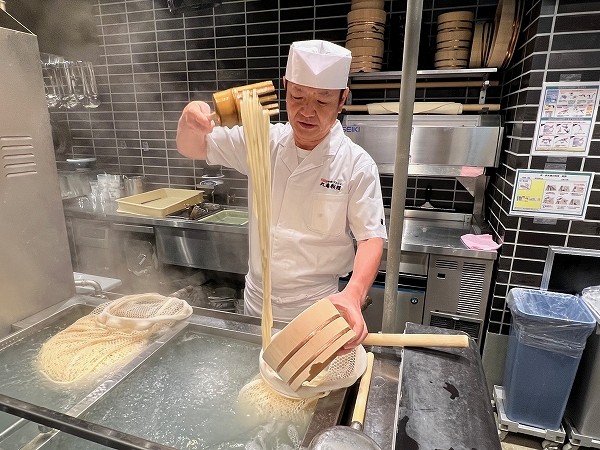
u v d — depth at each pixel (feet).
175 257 9.34
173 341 3.19
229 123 2.63
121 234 9.75
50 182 3.74
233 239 8.69
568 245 6.67
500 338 7.34
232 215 10.15
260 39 9.53
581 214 6.49
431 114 7.90
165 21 10.16
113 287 4.83
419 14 2.25
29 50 3.46
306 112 3.51
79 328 3.20
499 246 7.07
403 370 2.44
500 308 7.23
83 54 9.18
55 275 3.84
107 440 1.92
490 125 7.43
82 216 9.97
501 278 7.11
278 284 4.69
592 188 6.33
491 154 7.38
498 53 6.96
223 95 2.55
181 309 3.42
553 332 6.00
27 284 3.59
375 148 7.87
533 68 6.17
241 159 4.66
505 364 7.18
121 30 10.63
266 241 2.56
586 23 5.78
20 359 3.01
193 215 9.33
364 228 4.01
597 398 6.05
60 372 2.77
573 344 5.93
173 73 10.52
